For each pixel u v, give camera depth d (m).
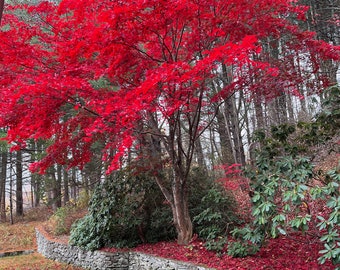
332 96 4.29
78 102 4.05
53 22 4.73
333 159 6.96
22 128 3.58
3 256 9.80
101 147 8.39
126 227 6.57
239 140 7.91
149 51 4.57
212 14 4.09
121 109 3.45
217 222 5.89
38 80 3.36
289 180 3.79
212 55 3.05
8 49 4.00
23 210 18.09
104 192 7.04
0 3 3.23
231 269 4.36
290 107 10.05
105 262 6.39
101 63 4.14
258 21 4.45
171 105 3.65
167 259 5.24
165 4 3.35
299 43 4.80
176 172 5.71
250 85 4.79
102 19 3.29
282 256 4.53
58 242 8.17
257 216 4.00
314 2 9.22
